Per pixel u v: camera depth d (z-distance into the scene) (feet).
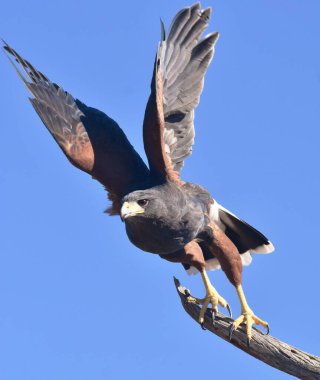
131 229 42.80
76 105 47.70
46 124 45.75
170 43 49.49
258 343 41.86
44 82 47.14
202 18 50.34
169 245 43.55
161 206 41.88
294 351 40.86
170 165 43.57
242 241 48.80
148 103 40.06
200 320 44.34
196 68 50.19
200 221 44.39
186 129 49.67
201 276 45.75
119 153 46.21
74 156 45.39
